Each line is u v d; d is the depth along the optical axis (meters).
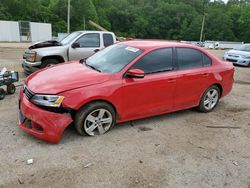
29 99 3.80
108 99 4.06
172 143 4.18
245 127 5.05
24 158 3.48
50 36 35.41
